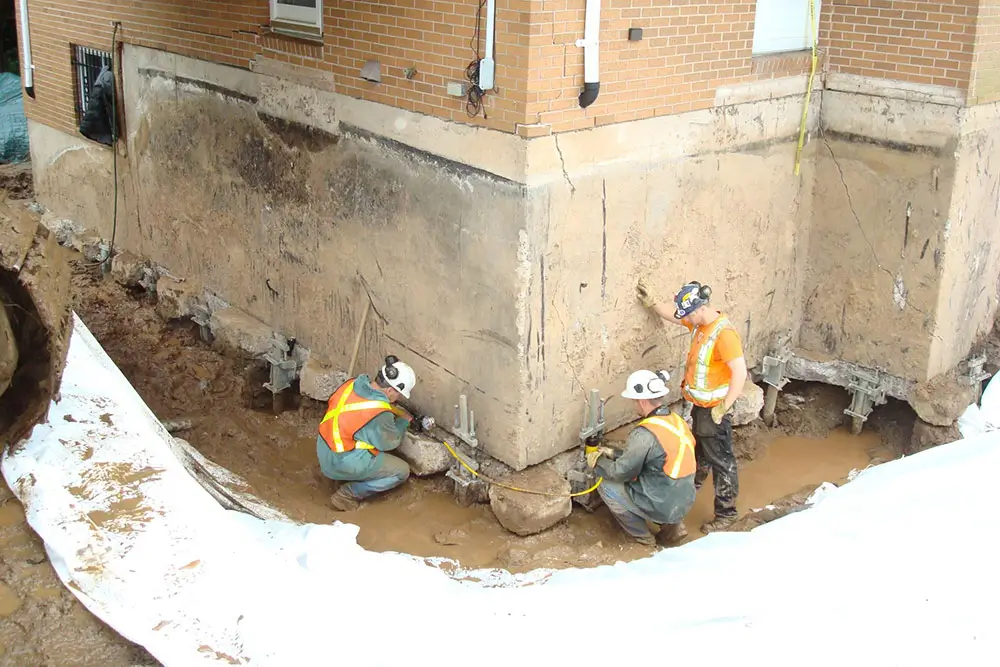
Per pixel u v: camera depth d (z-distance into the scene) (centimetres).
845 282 750
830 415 776
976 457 627
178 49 838
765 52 684
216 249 866
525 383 596
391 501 657
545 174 555
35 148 1158
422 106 605
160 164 913
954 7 639
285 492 662
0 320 561
